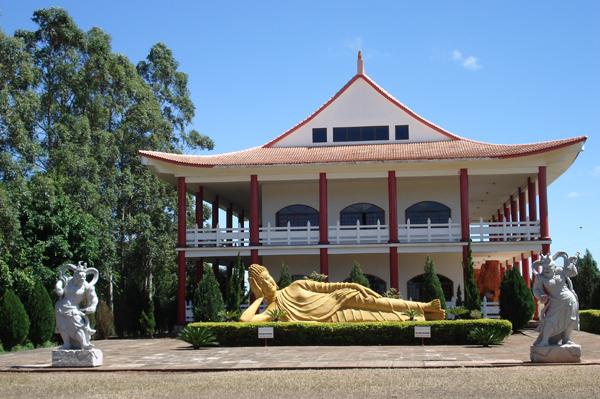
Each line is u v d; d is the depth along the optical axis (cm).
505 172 4309
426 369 2058
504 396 1552
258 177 4453
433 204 4772
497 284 5444
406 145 4759
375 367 2125
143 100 5675
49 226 4119
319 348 2938
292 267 4756
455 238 4328
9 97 4241
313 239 4444
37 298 3619
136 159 5591
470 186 5047
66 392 1734
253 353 2748
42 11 5362
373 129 4906
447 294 4650
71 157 4853
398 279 4638
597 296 4541
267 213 4856
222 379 1927
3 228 3747
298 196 4850
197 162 4412
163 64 6269
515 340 3234
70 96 5506
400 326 3075
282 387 1750
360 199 4809
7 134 4184
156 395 1661
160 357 2666
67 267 2339
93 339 4128
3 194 3688
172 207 5775
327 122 4941
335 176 4412
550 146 4172
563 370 1948
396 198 4419
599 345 2845
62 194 4331
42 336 3597
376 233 4388
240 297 4125
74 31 5416
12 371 2220
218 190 5053
